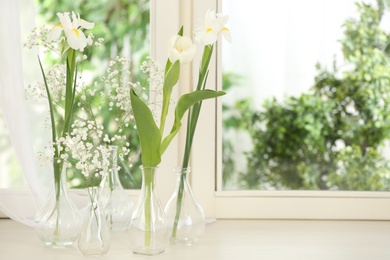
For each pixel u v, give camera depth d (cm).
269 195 218
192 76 215
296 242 179
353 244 177
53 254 163
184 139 215
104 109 222
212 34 162
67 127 165
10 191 198
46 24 220
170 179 215
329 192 219
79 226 169
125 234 190
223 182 233
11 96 193
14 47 193
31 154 195
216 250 168
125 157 222
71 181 221
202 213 175
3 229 198
